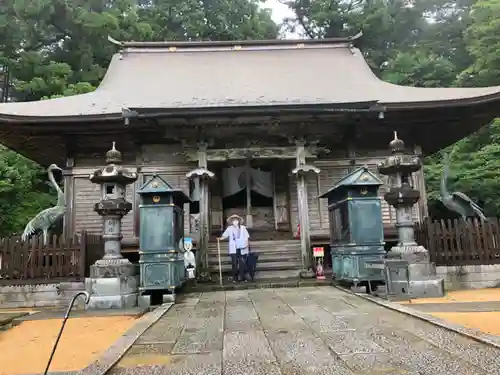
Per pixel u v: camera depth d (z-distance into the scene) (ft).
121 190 31.91
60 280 34.68
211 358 14.12
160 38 113.29
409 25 121.39
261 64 62.39
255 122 44.57
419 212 49.85
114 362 13.73
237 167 60.18
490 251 36.22
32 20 86.38
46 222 47.44
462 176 65.10
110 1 106.01
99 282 29.48
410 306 24.70
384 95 49.93
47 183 76.74
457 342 15.17
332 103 41.68
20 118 41.37
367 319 20.18
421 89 52.16
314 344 15.51
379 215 32.45
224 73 59.77
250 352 14.69
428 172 68.80
